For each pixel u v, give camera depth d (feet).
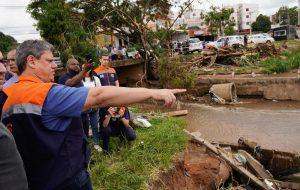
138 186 16.62
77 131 7.86
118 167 17.92
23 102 7.11
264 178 25.39
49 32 58.03
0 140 5.49
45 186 7.45
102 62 22.48
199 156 24.53
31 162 7.32
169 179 18.83
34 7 60.54
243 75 61.82
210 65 75.82
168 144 21.66
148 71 72.59
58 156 7.43
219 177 22.85
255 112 44.70
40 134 7.12
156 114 31.48
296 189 25.00
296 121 38.65
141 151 19.92
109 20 72.33
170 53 72.08
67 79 18.43
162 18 73.15
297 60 65.31
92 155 19.35
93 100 7.11
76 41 57.82
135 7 71.10
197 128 37.14
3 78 10.59
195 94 58.95
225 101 52.39
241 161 25.79
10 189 5.55
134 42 75.77
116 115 20.21
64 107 7.04
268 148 29.22
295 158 27.35
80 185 8.29
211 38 205.36
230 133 34.55
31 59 7.75
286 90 52.29
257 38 124.06
